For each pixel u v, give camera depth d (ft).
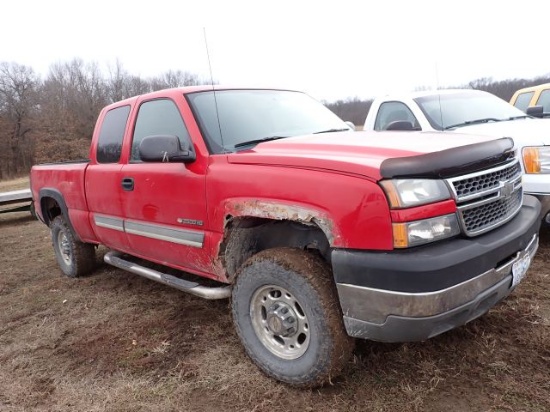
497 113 19.90
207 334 11.68
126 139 13.21
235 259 10.27
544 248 15.33
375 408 8.11
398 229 7.16
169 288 15.40
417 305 7.04
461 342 9.89
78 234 16.43
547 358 9.09
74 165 16.03
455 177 7.75
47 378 10.36
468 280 7.33
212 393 9.16
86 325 13.06
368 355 9.69
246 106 12.06
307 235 9.45
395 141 9.20
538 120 17.66
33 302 15.40
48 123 171.32
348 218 7.54
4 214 39.09
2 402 9.55
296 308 8.82
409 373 9.00
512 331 10.19
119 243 14.06
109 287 16.11
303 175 8.23
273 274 8.74
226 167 9.73
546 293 11.96
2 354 11.77
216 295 10.55
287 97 13.56
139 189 12.17
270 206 8.65
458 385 8.55
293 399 8.68
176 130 11.46
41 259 21.84
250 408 8.56
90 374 10.34
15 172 187.83
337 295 8.24
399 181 7.27
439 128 18.65
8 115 185.98
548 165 14.48
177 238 11.16
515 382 8.46
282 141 10.28
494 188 8.34
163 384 9.58
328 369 8.30
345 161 7.86
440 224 7.43
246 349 9.70
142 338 11.85
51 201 18.25
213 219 10.00
